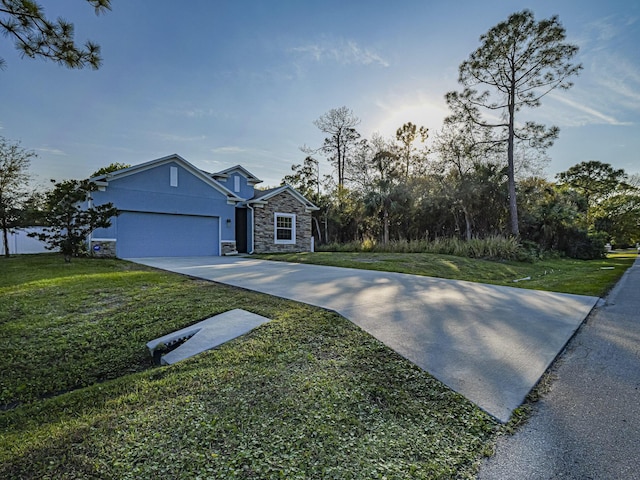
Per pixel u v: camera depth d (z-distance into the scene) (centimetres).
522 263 1484
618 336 391
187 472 173
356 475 174
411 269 1032
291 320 433
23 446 203
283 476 171
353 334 384
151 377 297
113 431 213
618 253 3716
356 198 2561
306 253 1583
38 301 525
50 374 345
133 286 627
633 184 3916
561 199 2491
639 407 241
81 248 1161
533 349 346
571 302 551
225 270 882
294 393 259
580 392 263
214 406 241
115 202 1225
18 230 1565
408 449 198
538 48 1742
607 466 182
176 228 1378
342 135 2897
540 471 179
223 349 356
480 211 2170
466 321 433
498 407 243
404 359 321
